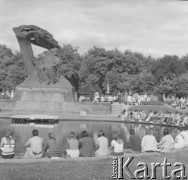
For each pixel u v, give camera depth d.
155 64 112.69
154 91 93.12
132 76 104.44
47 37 57.00
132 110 51.66
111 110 55.59
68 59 98.69
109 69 105.50
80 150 16.34
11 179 12.09
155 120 42.44
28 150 16.19
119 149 16.50
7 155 15.91
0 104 54.06
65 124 40.44
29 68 55.84
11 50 116.94
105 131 33.97
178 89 89.88
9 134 16.27
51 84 55.31
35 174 12.74
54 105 53.31
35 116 40.88
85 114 52.09
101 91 100.62
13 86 94.19
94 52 105.44
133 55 111.12
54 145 16.36
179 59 122.88
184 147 19.27
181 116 40.38
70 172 13.14
